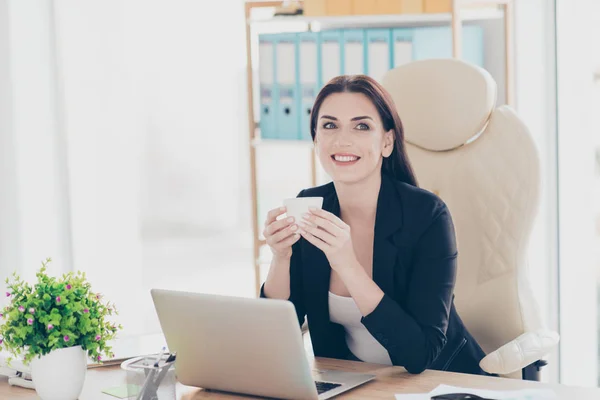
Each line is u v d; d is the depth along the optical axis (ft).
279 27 10.87
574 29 9.79
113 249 12.22
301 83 10.25
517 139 6.85
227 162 25.14
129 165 12.30
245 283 18.48
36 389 4.63
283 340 4.36
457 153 7.16
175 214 24.73
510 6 9.73
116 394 4.74
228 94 25.13
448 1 9.41
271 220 5.69
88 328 4.58
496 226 6.86
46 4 11.60
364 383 4.92
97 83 11.96
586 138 9.93
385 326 5.18
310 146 10.16
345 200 5.92
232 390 4.79
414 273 5.66
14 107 11.52
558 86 9.89
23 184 11.64
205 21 24.76
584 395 4.50
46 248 11.84
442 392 4.54
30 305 4.55
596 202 10.08
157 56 24.35
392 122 5.81
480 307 6.86
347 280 5.22
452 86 7.05
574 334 10.12
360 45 9.95
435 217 5.70
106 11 11.95
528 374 6.21
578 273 10.08
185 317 4.68
